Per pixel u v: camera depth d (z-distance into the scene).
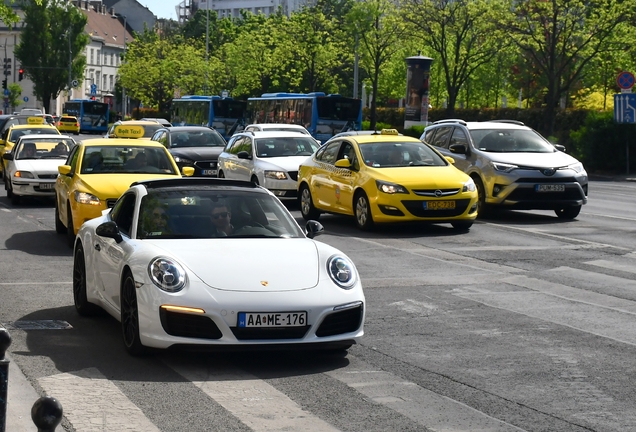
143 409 5.98
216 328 6.89
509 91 63.31
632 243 15.06
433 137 20.84
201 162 26.67
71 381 6.67
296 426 5.66
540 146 19.59
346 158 17.67
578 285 11.19
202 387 6.55
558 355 7.66
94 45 142.88
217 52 85.75
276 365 7.25
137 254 7.50
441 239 15.66
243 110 57.75
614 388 6.66
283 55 65.81
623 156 35.66
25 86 132.50
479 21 47.50
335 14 90.44
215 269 7.18
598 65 48.69
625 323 9.00
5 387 3.72
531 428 5.69
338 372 7.05
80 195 14.35
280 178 21.30
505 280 11.54
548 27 41.97
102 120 94.31
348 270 7.46
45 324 8.82
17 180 22.28
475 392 6.50
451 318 9.20
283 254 7.52
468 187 16.53
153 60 94.00
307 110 47.22
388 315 9.33
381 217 16.33
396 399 6.30
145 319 7.06
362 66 61.81
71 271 12.32
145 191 8.45
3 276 11.82
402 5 51.28
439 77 65.50
